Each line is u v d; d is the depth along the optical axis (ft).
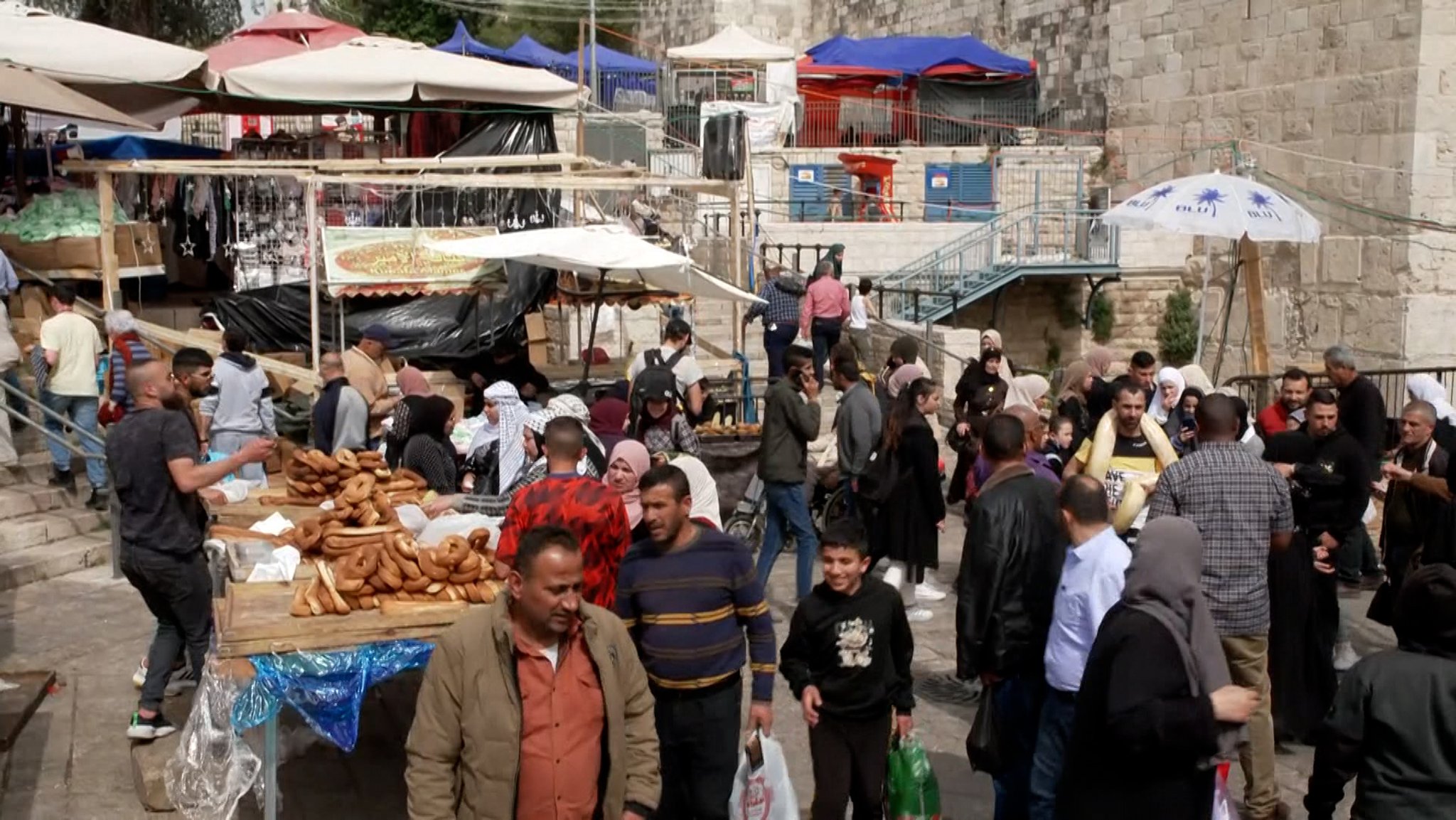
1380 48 66.13
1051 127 93.30
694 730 16.75
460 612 17.19
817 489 36.63
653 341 57.47
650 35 137.49
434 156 60.03
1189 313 79.25
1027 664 18.17
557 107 54.75
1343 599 32.35
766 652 17.12
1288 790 21.49
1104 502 17.30
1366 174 67.26
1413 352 65.26
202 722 18.31
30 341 40.98
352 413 31.71
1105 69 91.50
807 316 53.01
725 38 92.53
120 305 42.65
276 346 44.78
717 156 47.16
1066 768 14.39
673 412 30.01
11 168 49.26
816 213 85.87
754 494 35.86
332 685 16.67
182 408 21.77
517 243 36.06
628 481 19.99
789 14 130.11
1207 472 19.58
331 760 21.95
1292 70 71.56
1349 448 23.22
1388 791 13.85
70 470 36.17
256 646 16.34
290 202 50.44
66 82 48.83
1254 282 48.08
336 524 20.03
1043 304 81.35
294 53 61.46
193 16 108.68
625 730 13.55
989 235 76.02
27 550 32.78
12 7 49.03
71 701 24.32
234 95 50.75
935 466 29.40
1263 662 19.58
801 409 28.94
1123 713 13.41
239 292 47.14
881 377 39.42
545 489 17.49
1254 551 19.43
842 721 17.42
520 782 12.94
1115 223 39.58
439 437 27.35
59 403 36.14
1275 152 72.90
